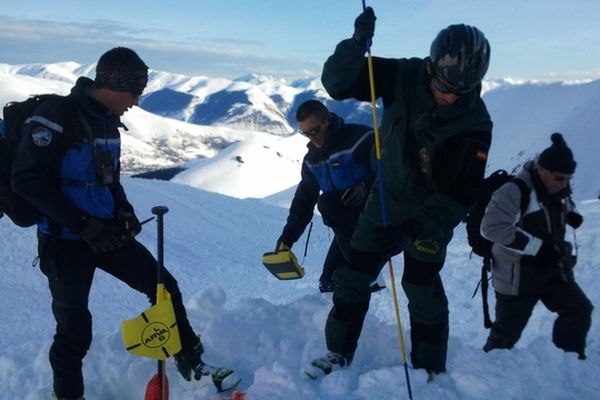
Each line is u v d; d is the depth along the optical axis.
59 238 3.16
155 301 3.47
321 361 3.49
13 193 3.05
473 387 3.28
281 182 165.12
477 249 4.61
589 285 7.80
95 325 7.95
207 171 165.00
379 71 3.12
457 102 2.92
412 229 3.09
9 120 3.04
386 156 3.25
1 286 9.23
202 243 13.92
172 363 3.74
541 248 4.36
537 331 6.41
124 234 3.26
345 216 4.72
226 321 4.16
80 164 3.07
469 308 8.01
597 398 3.43
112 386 3.63
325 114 4.59
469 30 2.74
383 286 5.25
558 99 83.94
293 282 10.99
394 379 3.28
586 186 50.72
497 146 81.06
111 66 3.03
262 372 3.46
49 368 3.79
